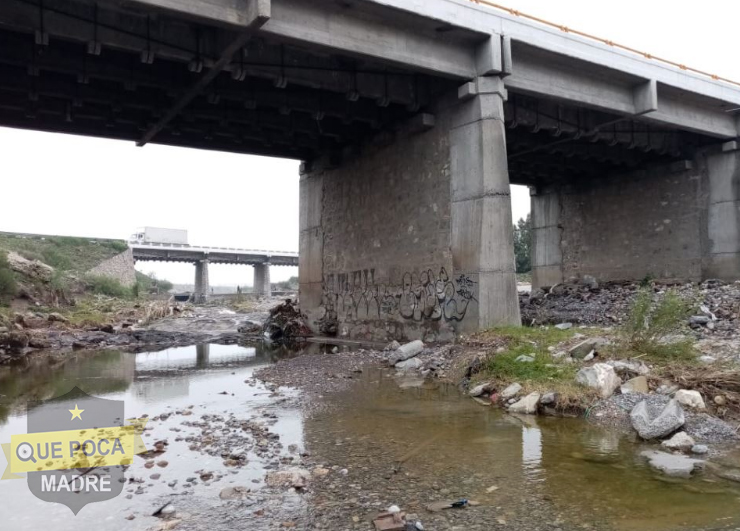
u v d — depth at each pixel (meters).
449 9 14.44
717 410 7.67
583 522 4.68
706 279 22.91
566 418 8.25
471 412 8.80
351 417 8.61
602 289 25.28
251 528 4.65
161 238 101.69
